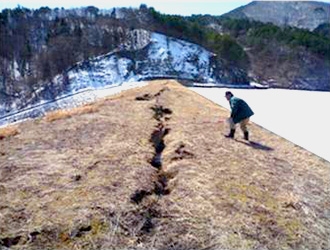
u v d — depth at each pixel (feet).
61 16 325.62
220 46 278.87
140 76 248.11
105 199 24.23
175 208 24.13
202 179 28.04
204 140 37.14
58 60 258.57
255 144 38.73
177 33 301.02
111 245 20.52
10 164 29.68
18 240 20.75
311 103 65.00
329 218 25.77
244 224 23.13
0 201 24.14
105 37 286.66
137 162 30.27
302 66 276.82
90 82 237.45
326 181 31.91
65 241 20.76
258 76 268.41
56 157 31.04
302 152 38.70
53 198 24.50
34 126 40.40
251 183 28.60
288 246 21.81
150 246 20.68
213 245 20.89
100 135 36.60
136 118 43.47
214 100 64.28
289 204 26.23
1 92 230.27
